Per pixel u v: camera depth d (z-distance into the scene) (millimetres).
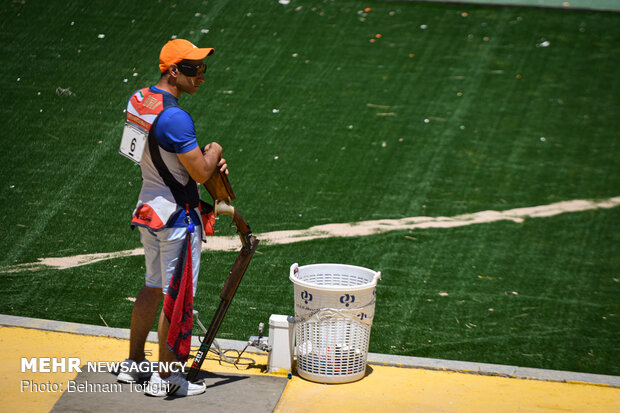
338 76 28609
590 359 15086
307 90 27625
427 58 30172
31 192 21156
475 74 29312
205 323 15828
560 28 32906
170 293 11258
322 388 12469
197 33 30391
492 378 13344
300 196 21969
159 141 10922
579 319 16781
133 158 11219
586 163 24656
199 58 11219
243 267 12164
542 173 23969
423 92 28016
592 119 27047
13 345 13625
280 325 12820
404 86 28281
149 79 27250
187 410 11094
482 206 22078
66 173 22188
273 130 25234
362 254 19203
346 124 25859
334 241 19750
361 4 33781
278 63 29109
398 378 13117
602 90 28797
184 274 11266
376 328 15992
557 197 22750
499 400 12352
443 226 20859
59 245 18906
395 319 16406
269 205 21406
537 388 12938
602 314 17031
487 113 27031
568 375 13445
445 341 15586
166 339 11344
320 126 25641
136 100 11297
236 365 13469
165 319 11297
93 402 11242
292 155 24016
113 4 31719
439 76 29062
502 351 15273
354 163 23844
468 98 27812
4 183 21453
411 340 15562
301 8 32875
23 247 18672
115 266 18109
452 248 19766
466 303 17281
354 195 22219
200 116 25656
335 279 13586
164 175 11188
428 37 31625
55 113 25094
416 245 19797
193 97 26641
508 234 20609
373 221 20953
